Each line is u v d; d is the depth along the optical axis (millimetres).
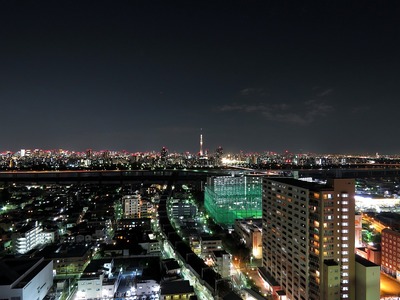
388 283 155375
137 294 143625
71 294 149125
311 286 123812
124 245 199125
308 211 125688
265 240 168250
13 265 147125
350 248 120562
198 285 149250
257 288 153125
